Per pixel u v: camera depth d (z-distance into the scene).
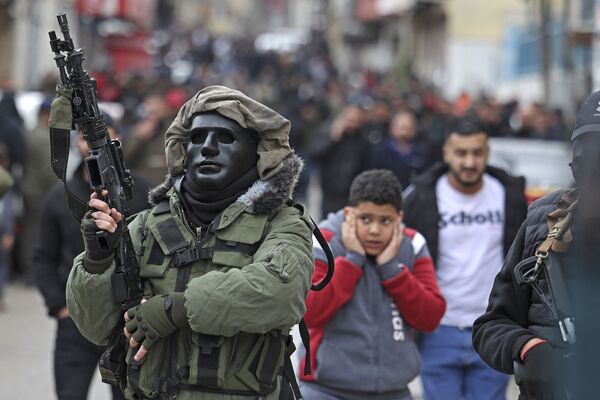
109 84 53.97
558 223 8.29
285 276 8.58
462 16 78.31
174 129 9.24
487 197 14.91
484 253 14.77
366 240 12.20
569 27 38.66
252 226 8.90
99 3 69.12
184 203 9.12
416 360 12.47
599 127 7.84
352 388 12.09
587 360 7.10
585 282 7.21
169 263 8.95
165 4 157.88
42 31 65.38
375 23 122.81
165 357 8.85
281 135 9.09
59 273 14.05
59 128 8.86
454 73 78.31
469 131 14.55
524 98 66.88
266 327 8.57
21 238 29.75
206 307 8.42
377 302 12.27
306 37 187.62
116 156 9.09
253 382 8.77
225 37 163.12
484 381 14.43
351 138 27.81
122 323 9.16
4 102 31.16
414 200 14.88
